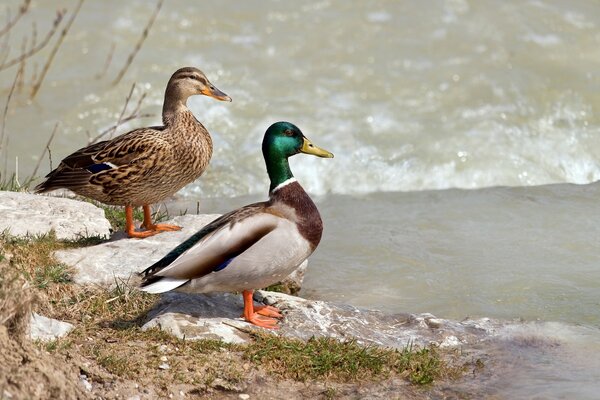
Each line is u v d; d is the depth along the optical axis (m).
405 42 19.78
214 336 9.34
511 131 17.41
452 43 19.78
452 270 12.59
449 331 10.27
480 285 12.09
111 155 10.99
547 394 9.05
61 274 10.10
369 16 20.59
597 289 11.89
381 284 12.19
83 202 11.93
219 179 15.97
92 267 10.34
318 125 17.30
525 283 12.10
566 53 19.64
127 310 9.87
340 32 20.02
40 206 11.60
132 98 17.98
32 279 9.94
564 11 21.00
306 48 19.55
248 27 20.11
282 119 17.45
